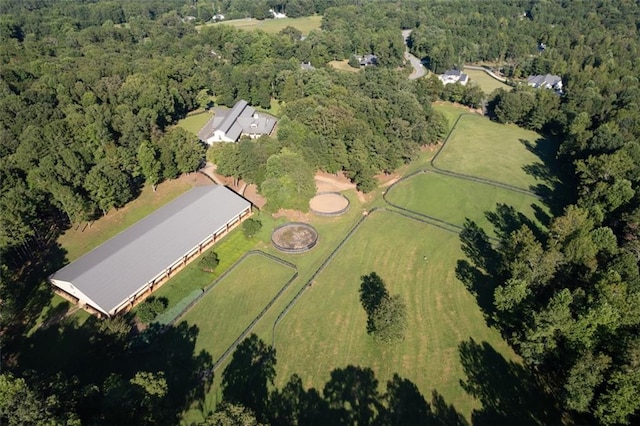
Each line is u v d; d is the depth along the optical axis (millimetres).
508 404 60875
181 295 79000
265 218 102125
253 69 183000
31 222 83125
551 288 72875
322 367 66250
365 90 163500
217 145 116375
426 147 143625
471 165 133000
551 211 108000
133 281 76062
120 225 96312
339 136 123000
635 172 99938
